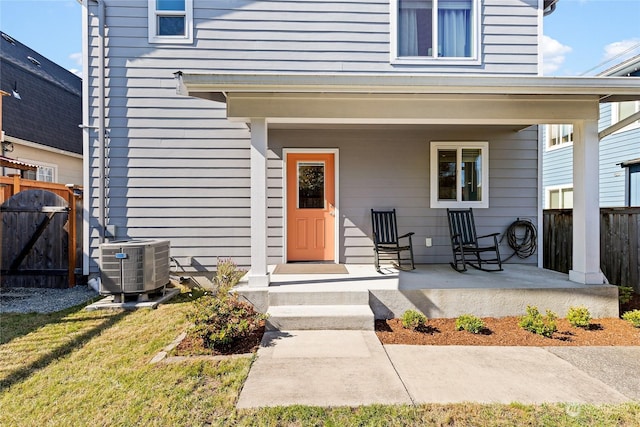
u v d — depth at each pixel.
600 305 4.10
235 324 3.19
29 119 9.52
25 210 5.49
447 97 4.12
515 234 5.79
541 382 2.58
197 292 5.12
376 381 2.56
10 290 5.30
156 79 5.37
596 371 2.76
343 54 5.48
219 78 3.66
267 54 5.43
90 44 5.32
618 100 4.30
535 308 3.76
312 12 5.46
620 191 8.58
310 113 4.07
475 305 4.02
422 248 5.76
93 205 5.38
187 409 2.22
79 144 11.55
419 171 5.76
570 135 10.34
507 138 5.78
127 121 5.34
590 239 4.24
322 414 2.17
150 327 3.70
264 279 4.07
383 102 4.10
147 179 5.38
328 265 5.52
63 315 4.11
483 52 5.55
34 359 2.93
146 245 4.51
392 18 5.47
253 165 4.10
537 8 5.57
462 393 2.41
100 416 2.16
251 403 2.28
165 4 5.39
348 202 5.71
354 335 3.45
